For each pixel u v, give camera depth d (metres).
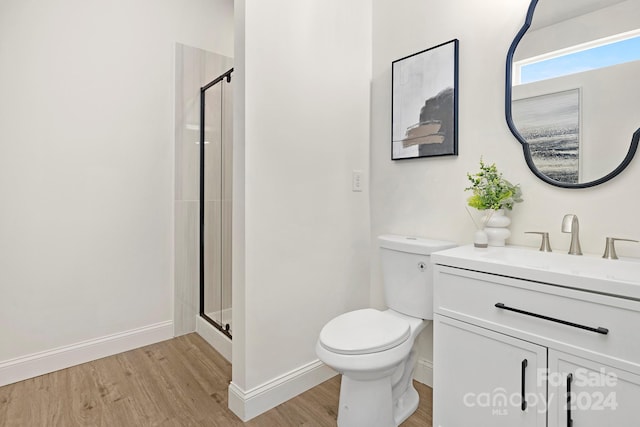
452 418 1.27
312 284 1.85
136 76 2.30
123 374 1.97
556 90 1.38
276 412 1.63
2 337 1.86
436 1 1.80
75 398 1.72
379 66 2.10
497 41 1.56
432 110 1.79
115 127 2.22
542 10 1.41
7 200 1.86
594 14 1.29
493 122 1.58
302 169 1.78
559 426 1.00
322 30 1.86
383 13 2.07
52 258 2.01
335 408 1.66
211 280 2.52
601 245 1.28
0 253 1.85
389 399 1.47
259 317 1.61
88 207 2.13
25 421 1.54
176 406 1.66
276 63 1.65
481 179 1.60
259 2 1.58
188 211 2.56
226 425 1.53
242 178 1.56
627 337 0.87
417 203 1.90
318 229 1.87
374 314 1.65
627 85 1.22
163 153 2.44
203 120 2.59
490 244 1.49
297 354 1.78
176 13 2.48
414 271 1.66
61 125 2.02
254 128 1.57
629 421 0.88
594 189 1.29
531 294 1.05
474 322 1.20
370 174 2.16
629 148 1.21
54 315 2.02
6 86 1.84
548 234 1.37
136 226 2.33
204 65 2.62
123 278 2.28
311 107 1.82
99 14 2.14
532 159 1.44
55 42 1.99
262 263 1.62
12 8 1.85
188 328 2.58
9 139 1.85
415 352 1.74
